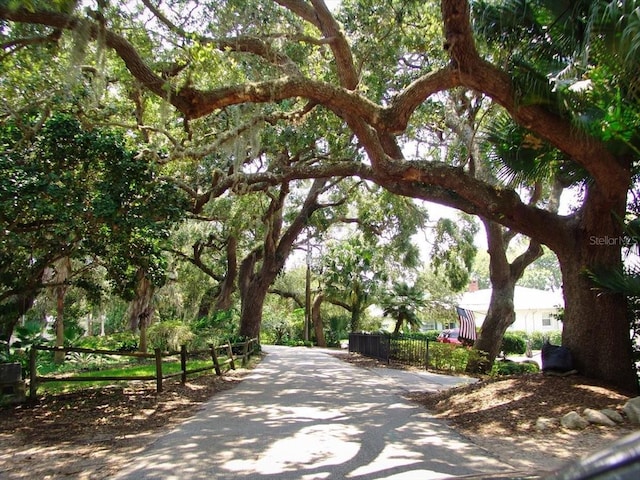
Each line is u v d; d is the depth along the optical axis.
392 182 11.30
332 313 42.47
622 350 9.49
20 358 12.30
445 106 15.64
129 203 9.90
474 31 8.70
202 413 9.11
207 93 8.58
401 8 13.62
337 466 5.77
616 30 6.68
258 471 5.62
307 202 24.28
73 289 21.05
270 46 11.63
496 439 6.89
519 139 9.96
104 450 6.66
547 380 9.31
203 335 21.47
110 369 16.95
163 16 10.84
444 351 17.86
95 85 10.47
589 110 8.10
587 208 9.77
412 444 6.76
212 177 15.66
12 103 10.74
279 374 15.52
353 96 8.95
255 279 24.20
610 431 6.70
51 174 9.05
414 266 27.64
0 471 5.79
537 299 32.06
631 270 9.05
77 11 9.52
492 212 10.12
